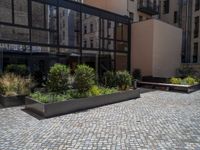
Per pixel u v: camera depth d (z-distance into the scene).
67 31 13.11
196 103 9.17
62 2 12.71
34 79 10.94
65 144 4.55
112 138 4.91
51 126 5.76
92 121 6.26
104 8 19.19
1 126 5.73
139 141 4.74
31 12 11.42
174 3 27.81
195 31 25.67
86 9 14.08
